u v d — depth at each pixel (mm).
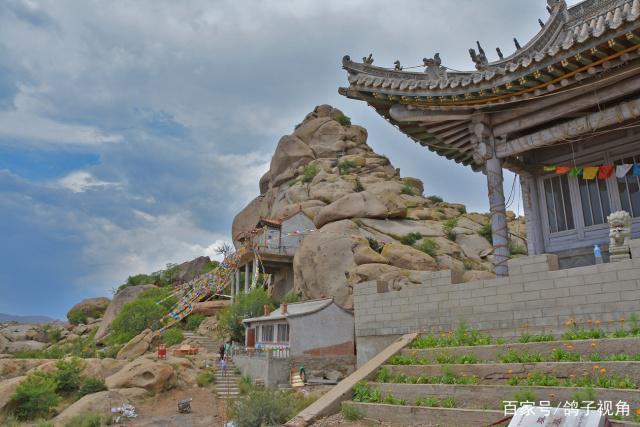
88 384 25000
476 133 17219
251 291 44938
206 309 50031
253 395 18250
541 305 13539
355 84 18453
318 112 81562
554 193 18172
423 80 17391
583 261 17000
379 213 50156
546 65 14281
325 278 41719
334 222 48031
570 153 17891
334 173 65438
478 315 14875
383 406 11859
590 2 18891
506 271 16438
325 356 29500
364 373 14141
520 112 16500
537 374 10812
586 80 14656
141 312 48031
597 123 15016
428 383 12406
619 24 12648
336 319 30625
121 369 27625
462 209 61219
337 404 13023
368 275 38938
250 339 36281
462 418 10422
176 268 80000
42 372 25766
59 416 22312
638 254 11992
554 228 17953
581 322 12672
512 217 55688
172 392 26406
